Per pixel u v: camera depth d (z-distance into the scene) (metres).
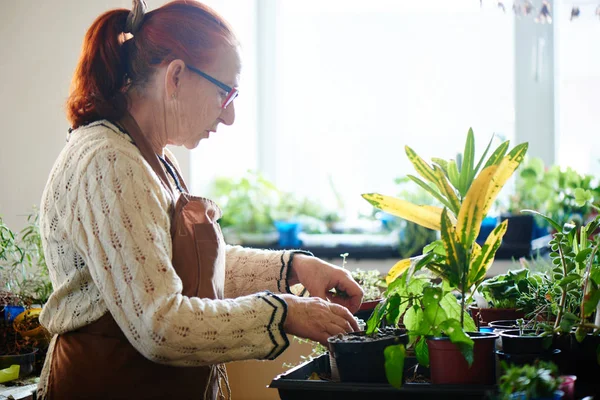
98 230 1.32
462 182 1.44
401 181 3.32
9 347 2.14
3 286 2.42
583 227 1.58
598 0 3.40
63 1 3.09
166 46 1.48
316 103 3.61
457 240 1.33
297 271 1.77
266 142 3.65
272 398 2.76
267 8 3.60
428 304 1.29
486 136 3.47
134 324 1.29
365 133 3.57
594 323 1.48
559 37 3.45
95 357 1.42
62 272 1.45
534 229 3.14
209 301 1.35
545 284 1.75
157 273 1.30
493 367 1.28
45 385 1.48
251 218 3.32
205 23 1.52
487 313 1.77
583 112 3.46
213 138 3.40
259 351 1.35
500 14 3.43
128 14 1.53
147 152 1.49
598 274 1.42
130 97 1.53
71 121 1.54
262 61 3.63
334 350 1.32
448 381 1.26
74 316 1.44
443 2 3.47
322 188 3.60
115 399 1.42
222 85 1.54
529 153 3.45
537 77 3.39
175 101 1.52
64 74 3.09
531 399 1.02
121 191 1.33
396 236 3.09
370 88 3.56
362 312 1.96
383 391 1.26
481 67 3.46
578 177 3.04
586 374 1.37
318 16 3.58
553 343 1.37
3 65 3.10
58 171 1.43
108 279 1.31
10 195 3.11
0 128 3.11
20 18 3.09
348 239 3.22
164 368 1.45
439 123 3.50
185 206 1.50
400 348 1.23
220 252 1.55
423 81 3.51
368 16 3.54
